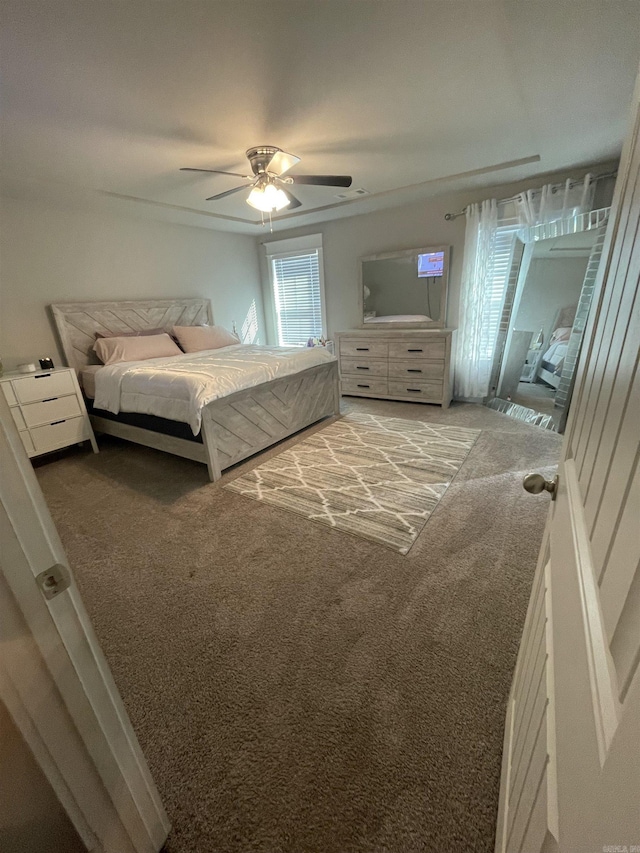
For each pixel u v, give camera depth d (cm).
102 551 199
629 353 40
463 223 394
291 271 534
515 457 285
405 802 97
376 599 160
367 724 114
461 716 115
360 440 335
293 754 108
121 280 396
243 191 335
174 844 91
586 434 62
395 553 187
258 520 221
